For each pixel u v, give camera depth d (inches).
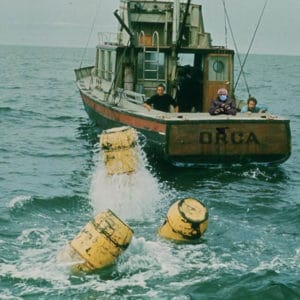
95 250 325.7
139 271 328.8
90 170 620.1
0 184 546.9
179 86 710.5
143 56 691.4
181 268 334.0
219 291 308.0
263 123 576.4
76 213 442.0
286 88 2308.1
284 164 659.4
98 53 837.8
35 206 454.0
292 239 388.5
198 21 731.4
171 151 567.5
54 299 296.4
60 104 1451.8
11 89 1915.6
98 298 297.9
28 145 783.1
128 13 722.8
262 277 323.0
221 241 379.9
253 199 494.0
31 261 339.3
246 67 5147.6
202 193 510.3
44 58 6338.6
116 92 699.4
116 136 448.5
